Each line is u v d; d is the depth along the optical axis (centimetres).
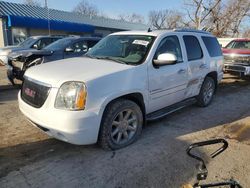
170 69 479
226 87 977
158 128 503
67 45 834
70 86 347
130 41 483
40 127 374
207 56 613
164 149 413
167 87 478
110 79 375
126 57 454
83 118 344
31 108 376
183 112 612
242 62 1062
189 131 493
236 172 354
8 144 415
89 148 406
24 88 413
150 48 450
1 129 476
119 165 362
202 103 644
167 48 485
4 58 1213
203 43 610
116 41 506
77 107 344
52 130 353
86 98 347
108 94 368
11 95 736
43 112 356
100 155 387
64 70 391
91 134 358
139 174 342
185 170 354
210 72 632
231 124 539
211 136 472
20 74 774
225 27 2616
